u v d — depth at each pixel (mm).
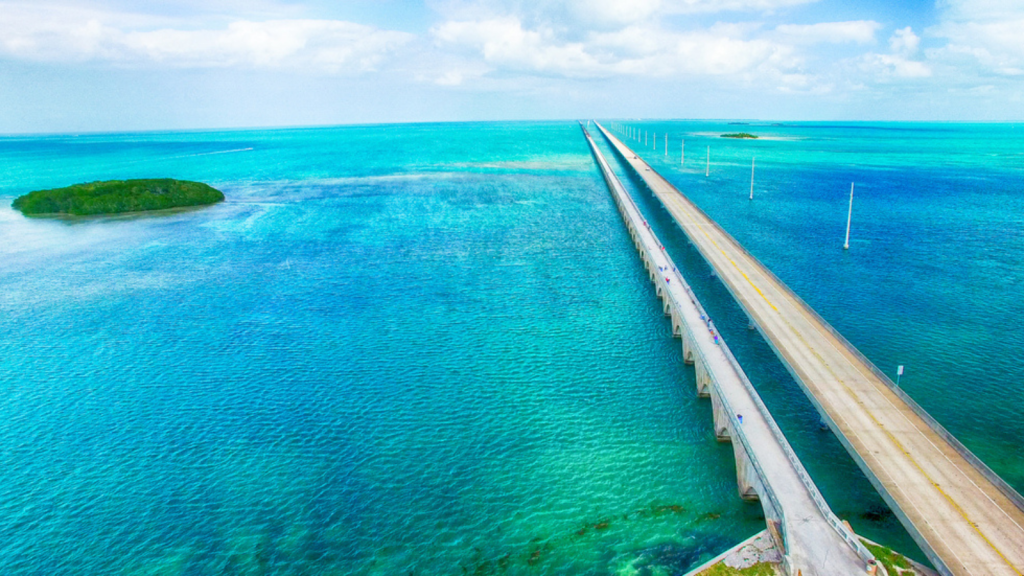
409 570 34000
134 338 64812
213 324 68312
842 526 31812
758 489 36469
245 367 57812
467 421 48188
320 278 84500
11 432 47562
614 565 33938
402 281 82750
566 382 54125
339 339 63781
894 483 34062
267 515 38281
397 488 40562
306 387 53812
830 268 84625
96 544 36250
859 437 38375
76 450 45250
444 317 69438
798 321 56781
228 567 34438
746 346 60781
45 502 39781
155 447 45406
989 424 46094
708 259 77812
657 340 62719
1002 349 58031
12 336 65625
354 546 35750
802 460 42500
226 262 93812
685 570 33250
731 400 44312
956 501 32562
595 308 71625
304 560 34781
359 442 45594
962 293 73500
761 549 32250
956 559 28891
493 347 61312
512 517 37812
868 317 66438
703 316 58125
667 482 40781
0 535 37031
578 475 41562
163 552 35562
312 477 41750
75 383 55188
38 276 87312
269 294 78188
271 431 47188
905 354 57375
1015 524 30891
